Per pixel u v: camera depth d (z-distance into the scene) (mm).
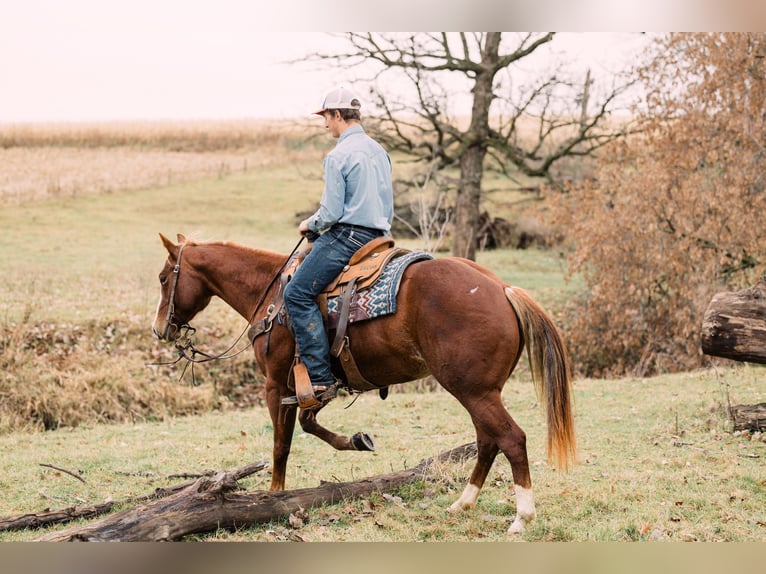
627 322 13734
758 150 13320
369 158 4926
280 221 26500
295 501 5008
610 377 13281
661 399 8781
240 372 12195
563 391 4480
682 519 4980
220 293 5777
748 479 5750
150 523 4461
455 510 5020
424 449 7090
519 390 10070
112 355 11945
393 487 5543
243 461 6906
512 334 4473
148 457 7203
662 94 13906
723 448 6652
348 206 4887
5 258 18891
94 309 13422
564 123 17250
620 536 4668
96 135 37594
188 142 38625
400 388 11688
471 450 6227
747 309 6879
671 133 13820
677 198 13578
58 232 23016
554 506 5211
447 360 4453
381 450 7141
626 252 13805
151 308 13734
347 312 4754
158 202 28297
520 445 4449
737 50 13281
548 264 20875
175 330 5895
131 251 20734
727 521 4938
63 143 36969
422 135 18156
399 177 22375
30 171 31312
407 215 22312
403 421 8477
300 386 4867
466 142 17562
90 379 10867
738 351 6906
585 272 14531
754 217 13164
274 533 4695
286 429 5238
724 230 13258
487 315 4422
